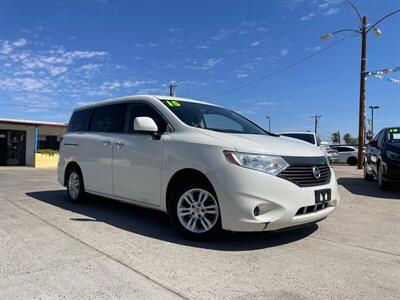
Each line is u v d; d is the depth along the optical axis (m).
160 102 5.70
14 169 20.33
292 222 4.53
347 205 7.75
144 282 3.52
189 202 4.88
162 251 4.41
